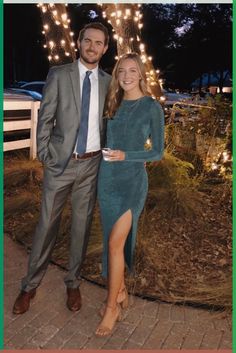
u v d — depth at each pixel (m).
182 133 6.50
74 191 3.09
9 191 5.65
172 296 3.53
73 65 2.94
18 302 3.15
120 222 2.92
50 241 3.17
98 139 3.04
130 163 2.96
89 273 3.81
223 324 3.19
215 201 5.47
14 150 7.62
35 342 2.86
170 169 5.27
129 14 5.59
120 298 3.24
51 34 6.08
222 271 4.00
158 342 2.95
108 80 3.04
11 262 3.91
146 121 2.89
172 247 4.34
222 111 6.47
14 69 27.72
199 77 34.00
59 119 2.94
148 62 5.88
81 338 2.94
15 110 7.14
